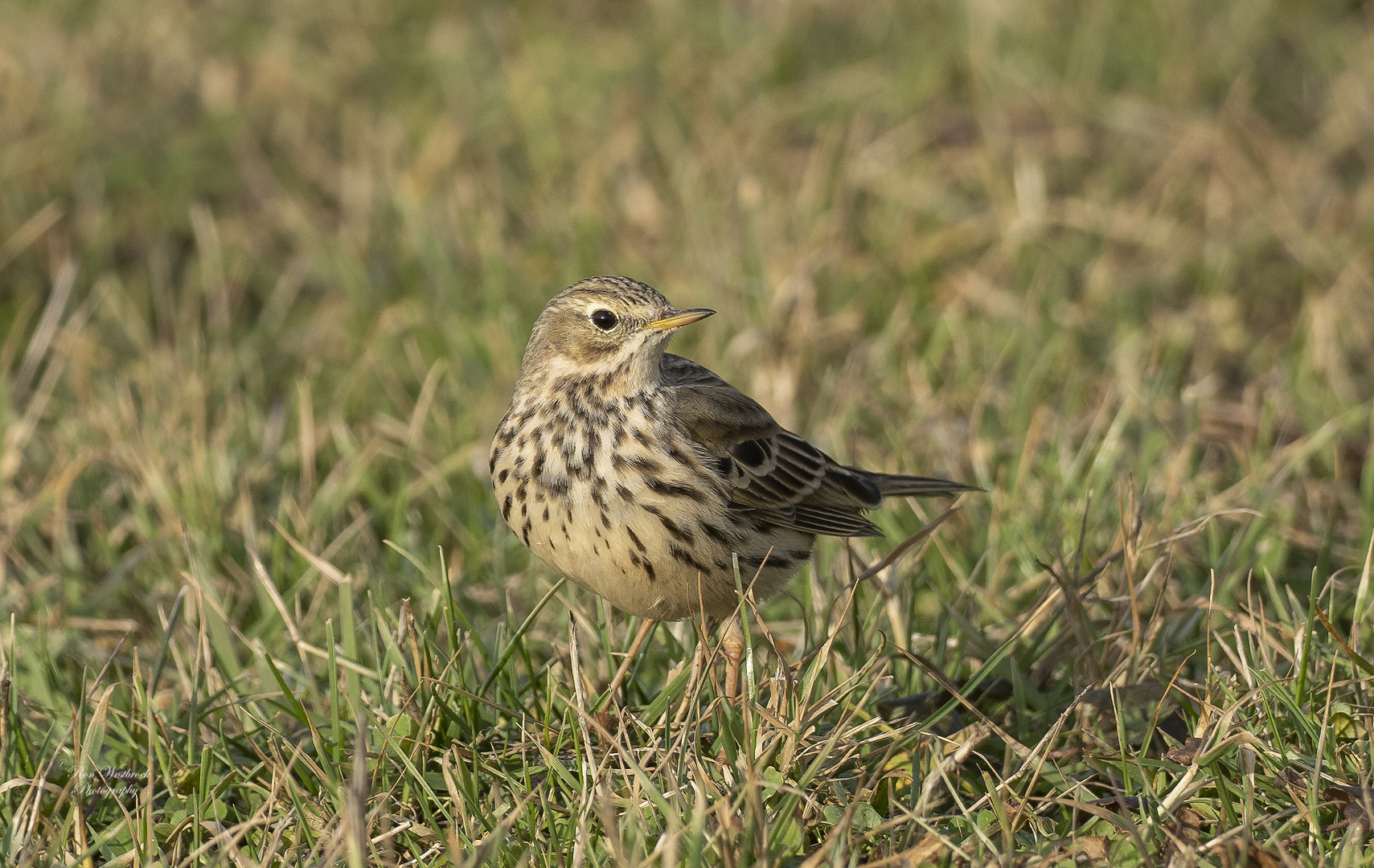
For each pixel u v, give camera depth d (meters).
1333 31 19.88
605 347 8.80
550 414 8.85
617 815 7.45
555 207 16.41
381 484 12.46
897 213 16.11
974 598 10.31
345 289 15.54
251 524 11.01
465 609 10.40
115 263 16.48
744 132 17.67
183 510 11.35
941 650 9.28
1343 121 17.62
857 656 9.04
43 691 9.06
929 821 7.40
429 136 17.92
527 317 14.69
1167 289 15.51
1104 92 18.61
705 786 7.32
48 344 14.52
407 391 14.00
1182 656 9.11
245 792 8.20
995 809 7.28
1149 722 8.38
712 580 8.89
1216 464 12.60
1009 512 10.97
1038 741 8.54
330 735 8.69
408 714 8.16
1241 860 6.77
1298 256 15.59
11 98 17.84
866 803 7.58
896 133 17.50
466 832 7.46
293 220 16.53
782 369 13.20
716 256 14.95
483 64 19.94
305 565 10.73
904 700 8.85
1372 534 9.56
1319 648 8.64
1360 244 15.70
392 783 8.06
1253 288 15.51
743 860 6.99
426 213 16.33
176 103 18.94
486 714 8.62
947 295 15.25
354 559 11.03
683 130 18.05
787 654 9.85
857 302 14.77
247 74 19.48
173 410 12.76
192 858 7.27
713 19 20.47
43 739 8.51
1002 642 9.44
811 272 14.56
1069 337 14.06
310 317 15.70
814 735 8.20
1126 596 9.08
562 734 8.08
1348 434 12.64
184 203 17.23
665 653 9.74
